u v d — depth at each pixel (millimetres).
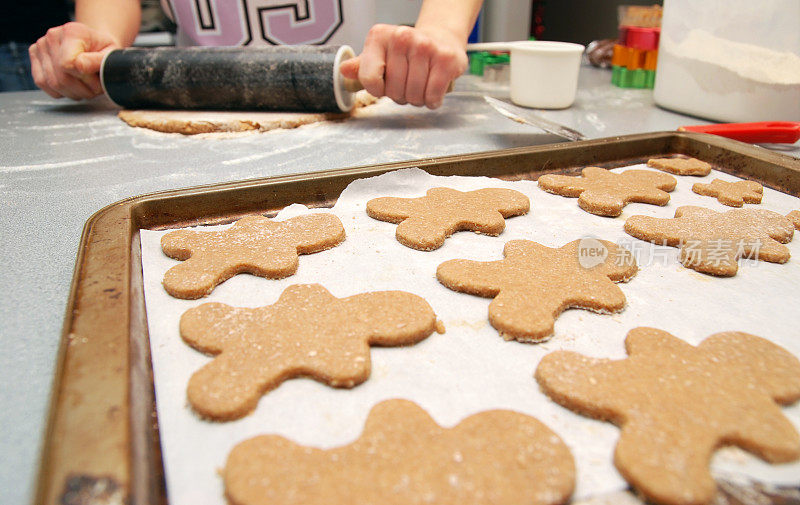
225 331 265
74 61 590
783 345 270
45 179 431
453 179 410
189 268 306
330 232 339
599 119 582
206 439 226
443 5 642
